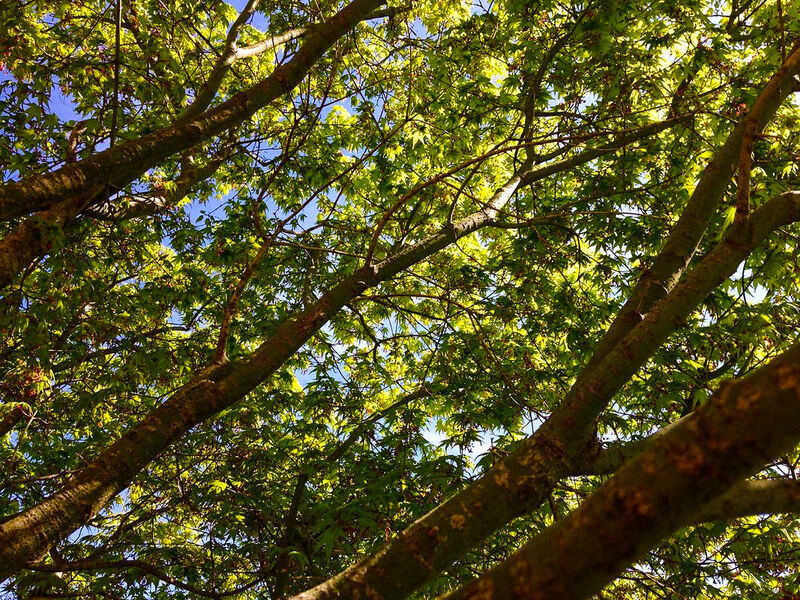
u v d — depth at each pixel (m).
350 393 7.11
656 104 6.12
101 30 6.46
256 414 6.79
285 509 6.41
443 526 1.50
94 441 6.66
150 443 2.60
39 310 4.43
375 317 7.91
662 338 1.81
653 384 5.23
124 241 6.40
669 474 0.71
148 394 7.33
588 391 1.75
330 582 1.44
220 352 2.96
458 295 7.08
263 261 7.13
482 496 1.58
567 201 6.79
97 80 5.23
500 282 6.96
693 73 5.70
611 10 5.31
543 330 6.57
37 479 3.39
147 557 5.70
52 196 2.82
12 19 4.89
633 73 5.79
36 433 6.80
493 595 0.78
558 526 0.80
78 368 6.34
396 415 6.35
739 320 5.06
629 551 0.73
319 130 7.38
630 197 6.32
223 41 7.21
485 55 6.66
